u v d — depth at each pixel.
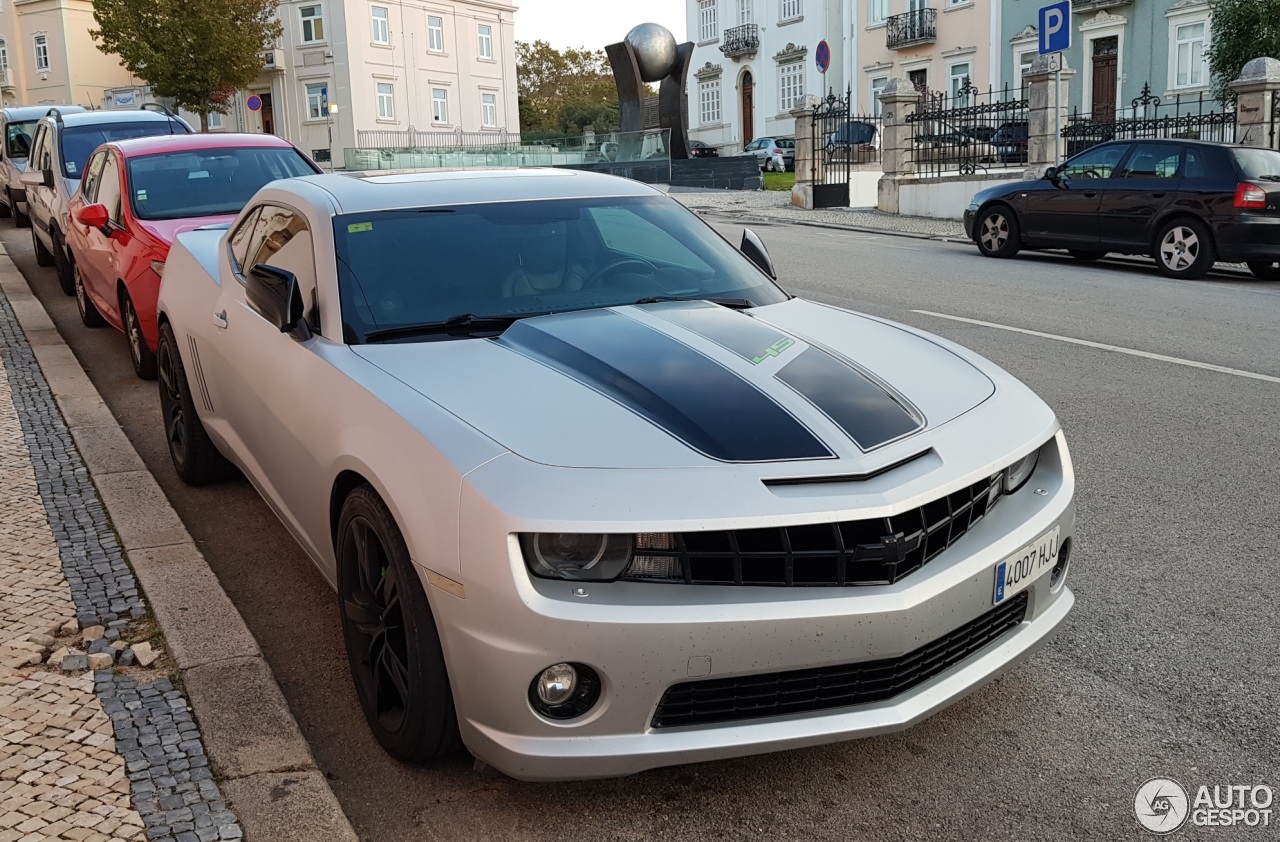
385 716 2.93
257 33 41.84
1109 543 4.34
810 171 22.12
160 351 5.32
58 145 10.77
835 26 47.28
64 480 5.12
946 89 42.19
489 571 2.42
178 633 3.52
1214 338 8.38
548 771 2.45
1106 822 2.62
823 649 2.46
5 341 8.29
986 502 2.83
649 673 2.40
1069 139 21.70
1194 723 3.04
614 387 2.88
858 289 10.99
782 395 2.82
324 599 4.02
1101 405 6.41
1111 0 35.25
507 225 3.86
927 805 2.70
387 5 53.09
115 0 39.09
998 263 13.56
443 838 2.61
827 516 2.46
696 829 2.62
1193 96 33.62
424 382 2.99
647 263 3.87
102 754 2.84
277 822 2.58
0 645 3.47
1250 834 2.55
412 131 54.41
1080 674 3.33
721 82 54.69
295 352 3.49
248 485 5.27
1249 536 4.38
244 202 7.42
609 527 2.38
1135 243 12.77
